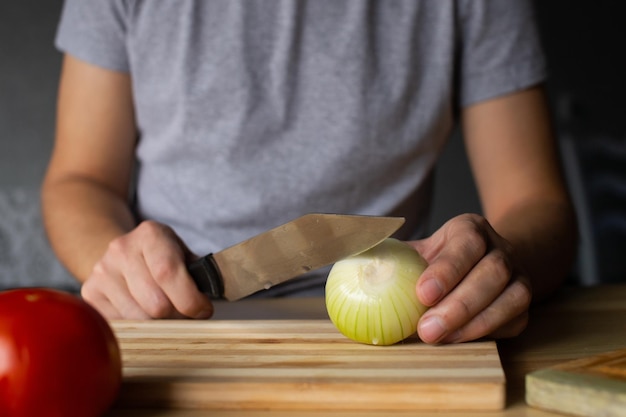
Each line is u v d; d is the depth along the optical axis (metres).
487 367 0.62
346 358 0.65
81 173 1.18
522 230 0.97
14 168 2.27
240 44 1.11
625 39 2.29
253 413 0.60
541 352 0.73
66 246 1.05
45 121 2.26
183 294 0.81
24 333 0.52
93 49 1.17
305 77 1.12
